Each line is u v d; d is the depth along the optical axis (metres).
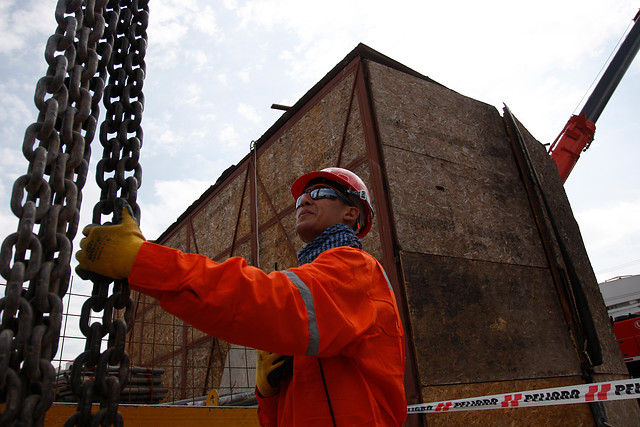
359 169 6.59
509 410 5.55
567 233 8.37
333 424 1.21
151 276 1.03
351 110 7.09
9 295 0.96
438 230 6.28
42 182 1.09
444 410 4.59
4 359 0.90
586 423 6.15
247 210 9.16
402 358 1.42
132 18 1.63
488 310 6.11
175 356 10.06
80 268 1.08
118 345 1.13
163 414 2.97
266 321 1.05
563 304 7.02
